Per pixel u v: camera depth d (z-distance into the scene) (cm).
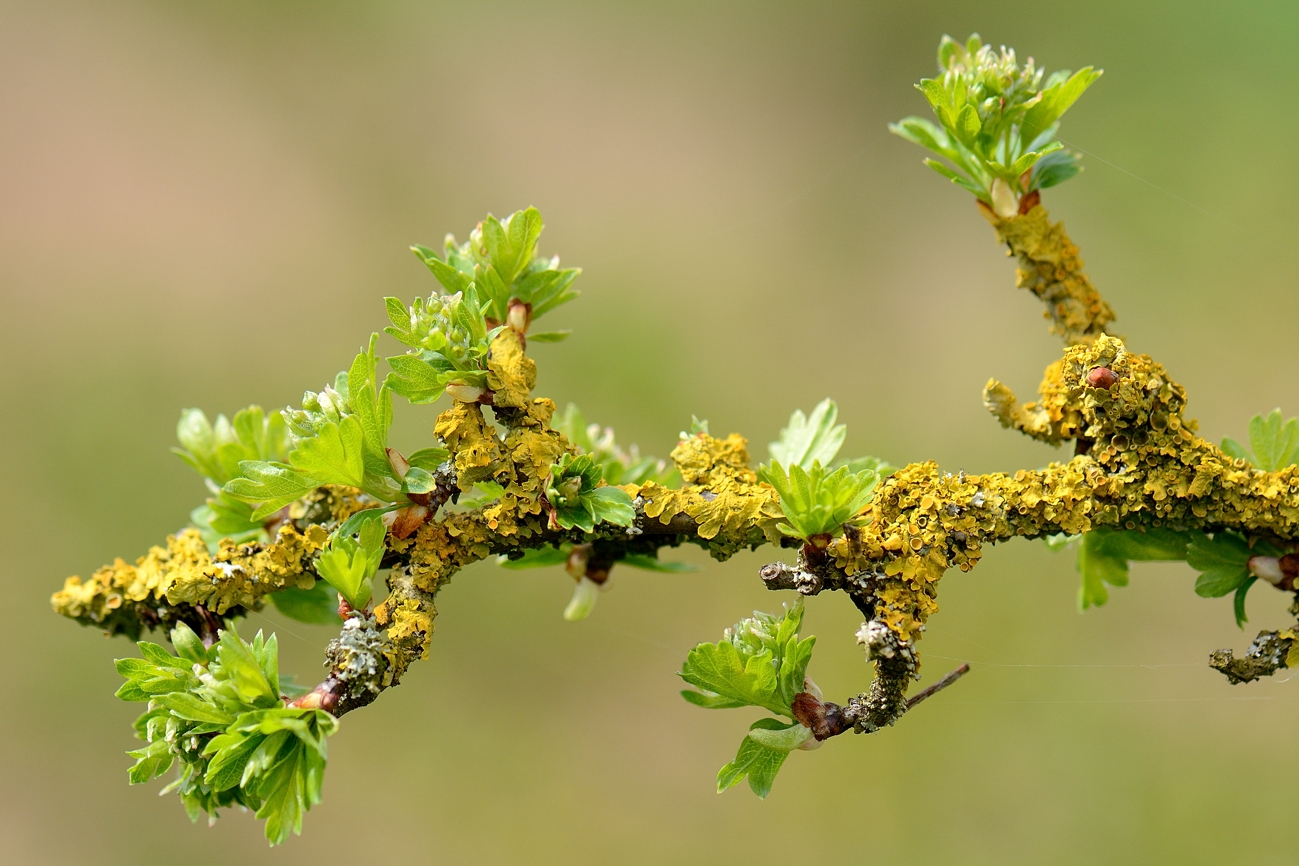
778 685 107
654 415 211
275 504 107
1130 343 197
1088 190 215
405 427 179
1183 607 175
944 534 107
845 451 202
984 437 197
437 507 107
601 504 107
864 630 106
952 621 177
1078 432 108
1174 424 107
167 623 109
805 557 107
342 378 108
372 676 106
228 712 106
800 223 243
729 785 107
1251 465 108
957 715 175
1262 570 108
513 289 109
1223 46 226
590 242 243
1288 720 167
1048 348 206
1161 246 207
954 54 110
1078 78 108
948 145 110
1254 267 202
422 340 107
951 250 229
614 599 193
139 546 207
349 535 107
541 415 107
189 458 111
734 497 108
